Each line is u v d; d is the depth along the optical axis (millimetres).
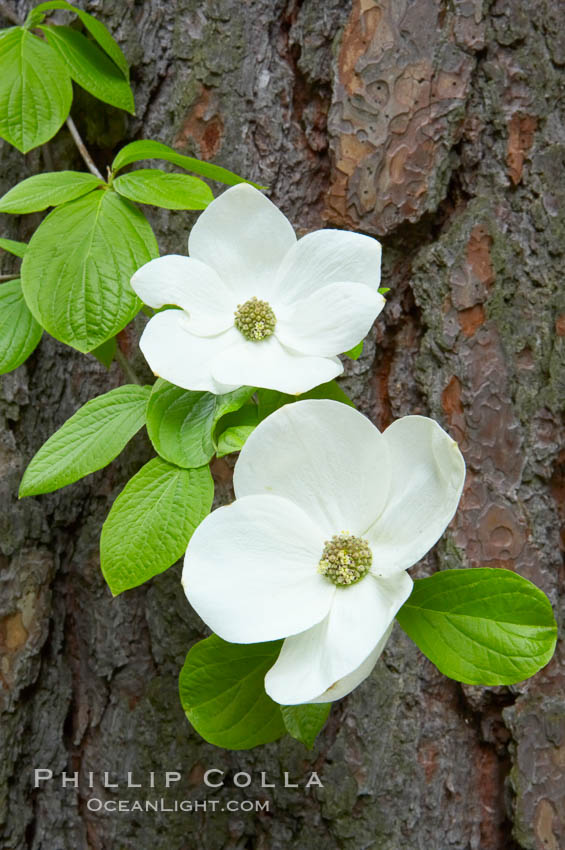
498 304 1026
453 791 1022
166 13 1059
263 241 904
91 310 914
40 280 918
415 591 854
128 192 940
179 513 879
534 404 1021
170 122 1058
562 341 1019
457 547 1018
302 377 872
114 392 933
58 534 1064
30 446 1058
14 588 1038
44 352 1065
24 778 1049
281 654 844
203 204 934
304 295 898
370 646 814
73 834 1059
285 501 855
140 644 1060
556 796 998
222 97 1051
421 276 1035
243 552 846
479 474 1021
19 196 938
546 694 1008
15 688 1032
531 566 1014
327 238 897
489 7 1035
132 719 1056
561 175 1029
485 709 1022
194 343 889
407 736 1025
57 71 981
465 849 1018
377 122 1028
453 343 1027
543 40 1035
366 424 849
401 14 1030
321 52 1048
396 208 1027
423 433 844
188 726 1046
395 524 851
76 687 1070
